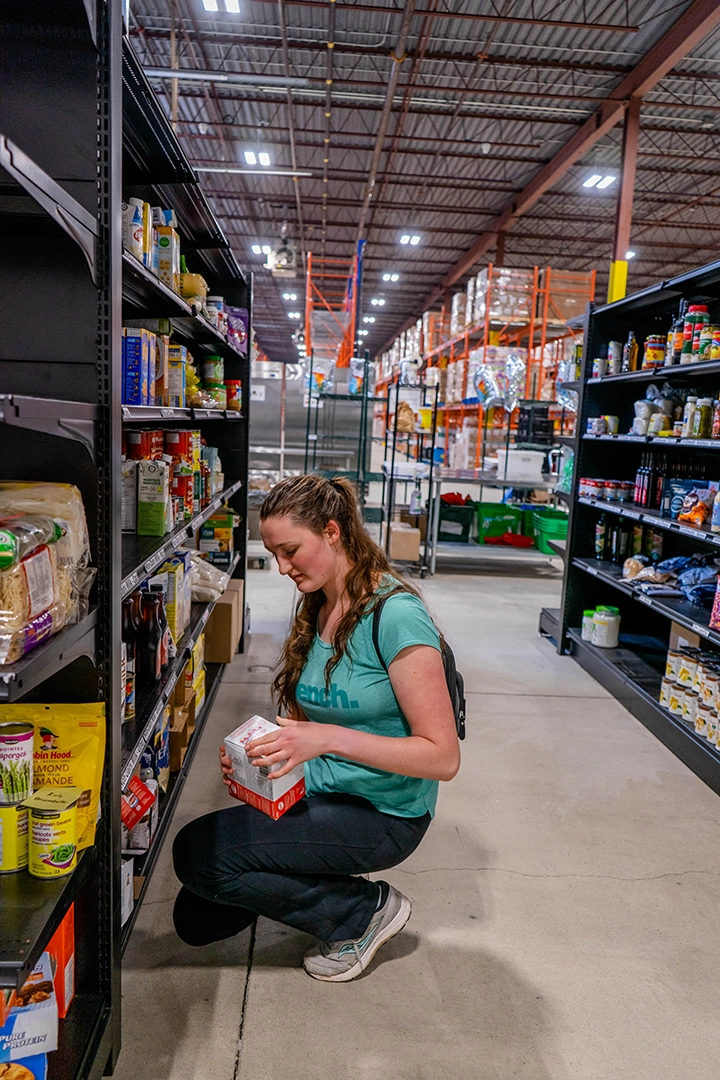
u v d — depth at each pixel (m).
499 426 8.98
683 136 9.28
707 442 2.94
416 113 8.90
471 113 8.77
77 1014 1.40
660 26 6.82
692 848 2.38
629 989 1.75
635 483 4.18
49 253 1.30
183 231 2.95
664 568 3.80
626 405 4.46
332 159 10.72
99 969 1.45
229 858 1.50
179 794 2.51
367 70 8.03
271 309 23.36
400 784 1.56
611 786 2.79
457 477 7.06
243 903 1.56
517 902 2.06
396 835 1.57
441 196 12.24
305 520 1.42
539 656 4.46
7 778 1.17
